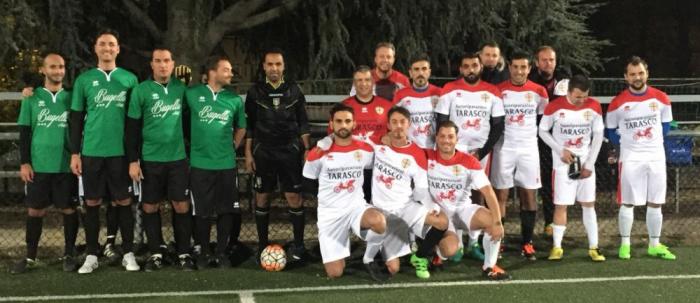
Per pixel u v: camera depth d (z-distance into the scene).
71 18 8.27
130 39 10.34
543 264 6.13
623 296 5.14
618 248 6.76
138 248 6.51
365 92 5.88
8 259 6.27
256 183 6.10
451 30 9.48
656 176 6.22
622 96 6.28
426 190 5.61
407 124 5.52
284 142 5.98
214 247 6.56
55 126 5.69
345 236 5.63
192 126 5.83
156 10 10.48
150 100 5.64
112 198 5.88
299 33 10.31
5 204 8.88
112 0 9.53
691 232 7.43
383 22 9.24
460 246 6.14
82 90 5.61
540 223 7.86
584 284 5.47
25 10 7.73
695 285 5.43
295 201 6.13
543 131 6.26
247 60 11.08
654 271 5.86
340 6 9.27
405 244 5.67
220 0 10.12
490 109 6.06
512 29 9.92
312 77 9.37
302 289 5.33
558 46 10.11
